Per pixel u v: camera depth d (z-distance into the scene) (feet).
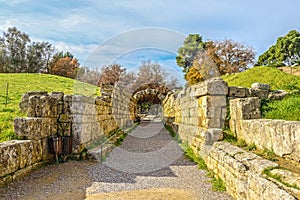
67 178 18.54
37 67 132.16
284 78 45.16
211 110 23.56
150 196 15.61
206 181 18.40
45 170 20.03
